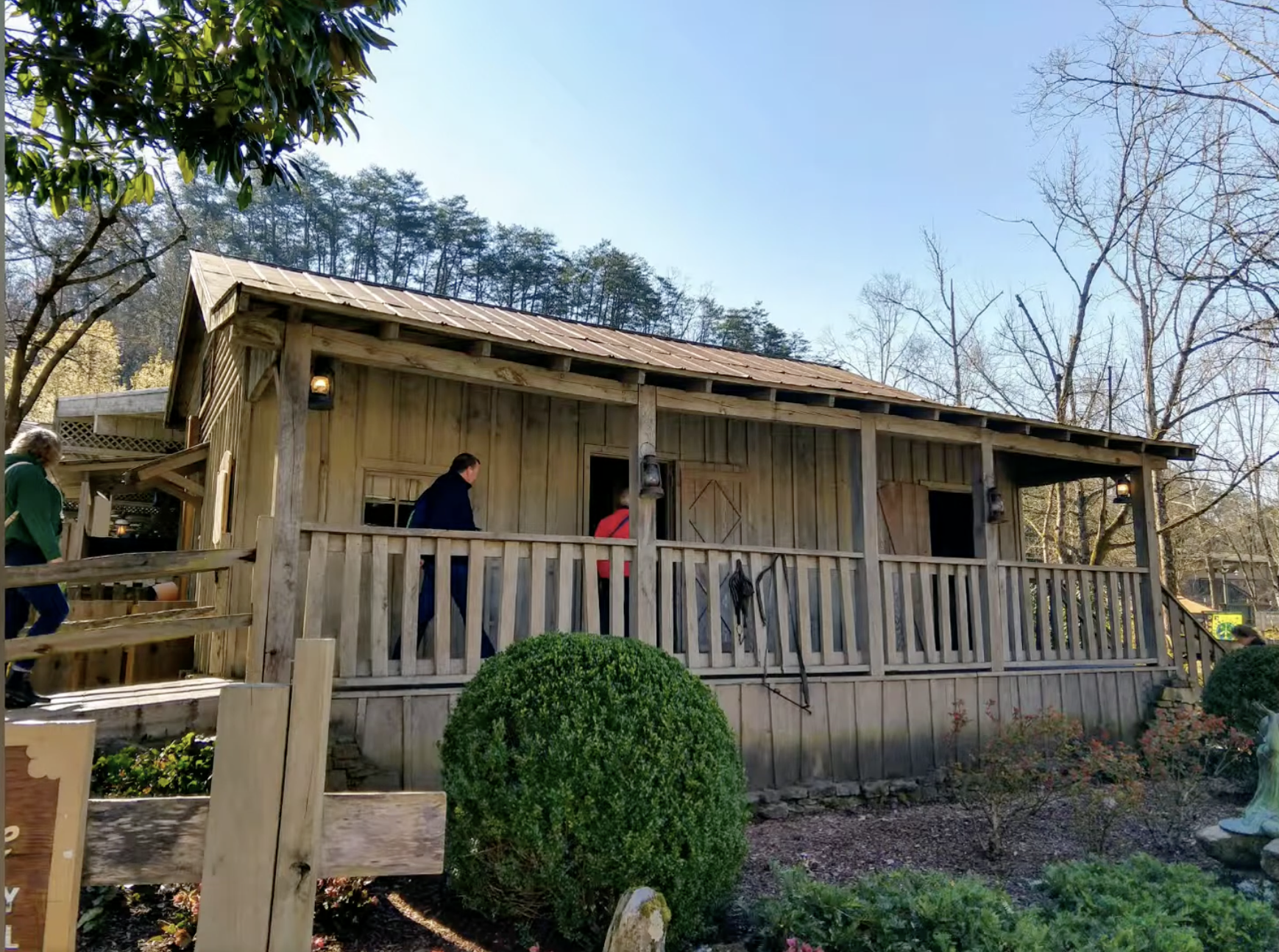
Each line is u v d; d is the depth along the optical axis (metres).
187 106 4.99
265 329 5.43
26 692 4.92
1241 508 23.55
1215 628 20.92
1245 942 3.96
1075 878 4.55
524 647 4.28
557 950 3.88
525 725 3.92
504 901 3.89
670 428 9.22
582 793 3.79
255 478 7.27
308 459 7.20
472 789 3.88
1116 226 17.06
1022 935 3.64
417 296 8.71
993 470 8.74
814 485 10.05
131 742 4.83
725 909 4.29
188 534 12.16
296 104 4.87
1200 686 10.42
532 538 6.21
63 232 11.07
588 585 6.39
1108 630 10.16
